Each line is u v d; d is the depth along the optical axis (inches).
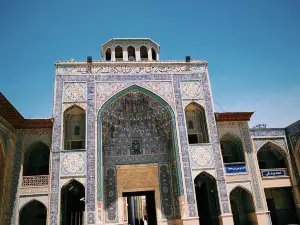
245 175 529.3
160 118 556.1
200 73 563.2
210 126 529.7
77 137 527.2
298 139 559.8
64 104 506.3
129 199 844.0
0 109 425.1
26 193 461.1
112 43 617.6
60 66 531.2
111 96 521.0
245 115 556.7
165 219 530.3
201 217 552.7
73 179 464.4
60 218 446.0
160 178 554.3
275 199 597.6
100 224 444.5
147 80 542.0
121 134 569.9
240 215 563.2
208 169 502.0
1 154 439.5
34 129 503.5
